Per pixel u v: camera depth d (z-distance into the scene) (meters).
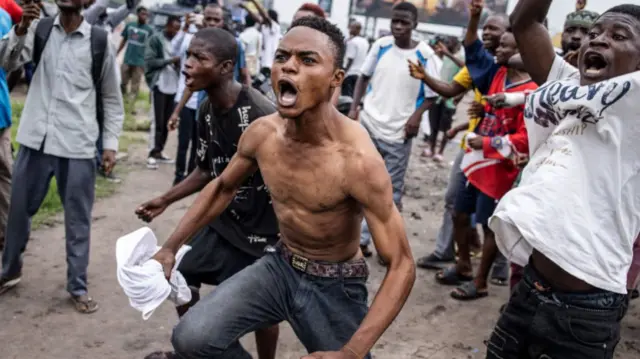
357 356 1.74
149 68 7.08
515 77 3.81
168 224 5.45
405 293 1.86
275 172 2.05
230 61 2.73
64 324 3.54
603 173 2.07
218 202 2.30
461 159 4.38
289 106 1.79
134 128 9.55
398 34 4.75
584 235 2.06
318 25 1.83
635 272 2.59
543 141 2.38
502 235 2.33
